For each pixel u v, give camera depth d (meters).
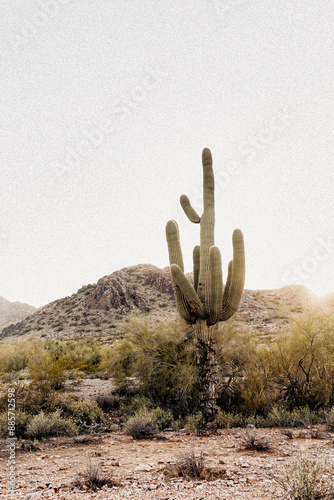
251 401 9.20
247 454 5.32
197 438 7.15
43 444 7.00
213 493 3.58
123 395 11.86
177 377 9.86
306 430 7.29
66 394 10.74
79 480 4.27
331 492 3.10
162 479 4.22
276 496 3.30
